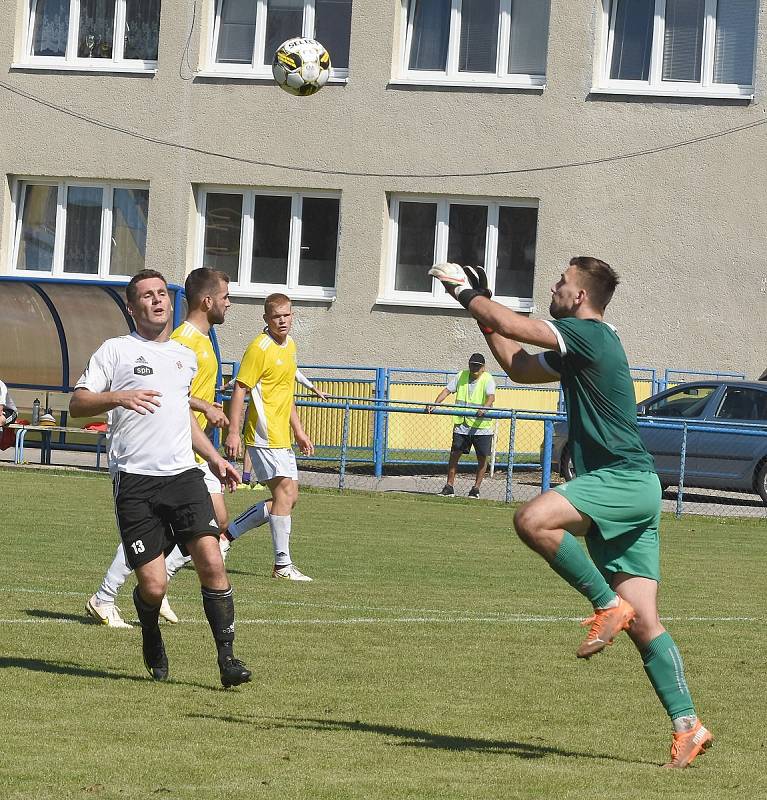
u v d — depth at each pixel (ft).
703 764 52.44
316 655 73.00
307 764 49.42
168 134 247.50
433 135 238.48
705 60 231.30
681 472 165.58
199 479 63.77
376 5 239.71
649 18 233.96
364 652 74.38
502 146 236.22
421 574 108.68
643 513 52.13
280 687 64.18
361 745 53.06
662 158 230.48
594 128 232.53
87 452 215.92
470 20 241.14
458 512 161.27
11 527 126.21
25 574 97.66
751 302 227.81
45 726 53.78
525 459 214.07
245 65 247.70
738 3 230.27
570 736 56.70
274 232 248.32
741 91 229.04
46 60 253.65
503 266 240.32
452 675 69.00
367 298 241.96
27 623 78.18
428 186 238.89
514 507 170.30
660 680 52.31
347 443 182.70
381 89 239.91
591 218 233.35
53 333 205.46
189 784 45.75
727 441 175.73
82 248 255.50
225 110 245.45
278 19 246.88
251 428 102.27
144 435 63.10
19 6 252.83
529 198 236.22
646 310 231.30
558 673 70.74
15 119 252.83
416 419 219.61
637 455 52.49
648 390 228.63
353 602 92.68
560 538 51.24
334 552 121.29
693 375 229.86
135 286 64.39
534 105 234.79
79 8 253.24
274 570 103.86
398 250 244.42
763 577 115.44
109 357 63.57
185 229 247.70
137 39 251.39
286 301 102.22
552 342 52.37
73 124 250.78
